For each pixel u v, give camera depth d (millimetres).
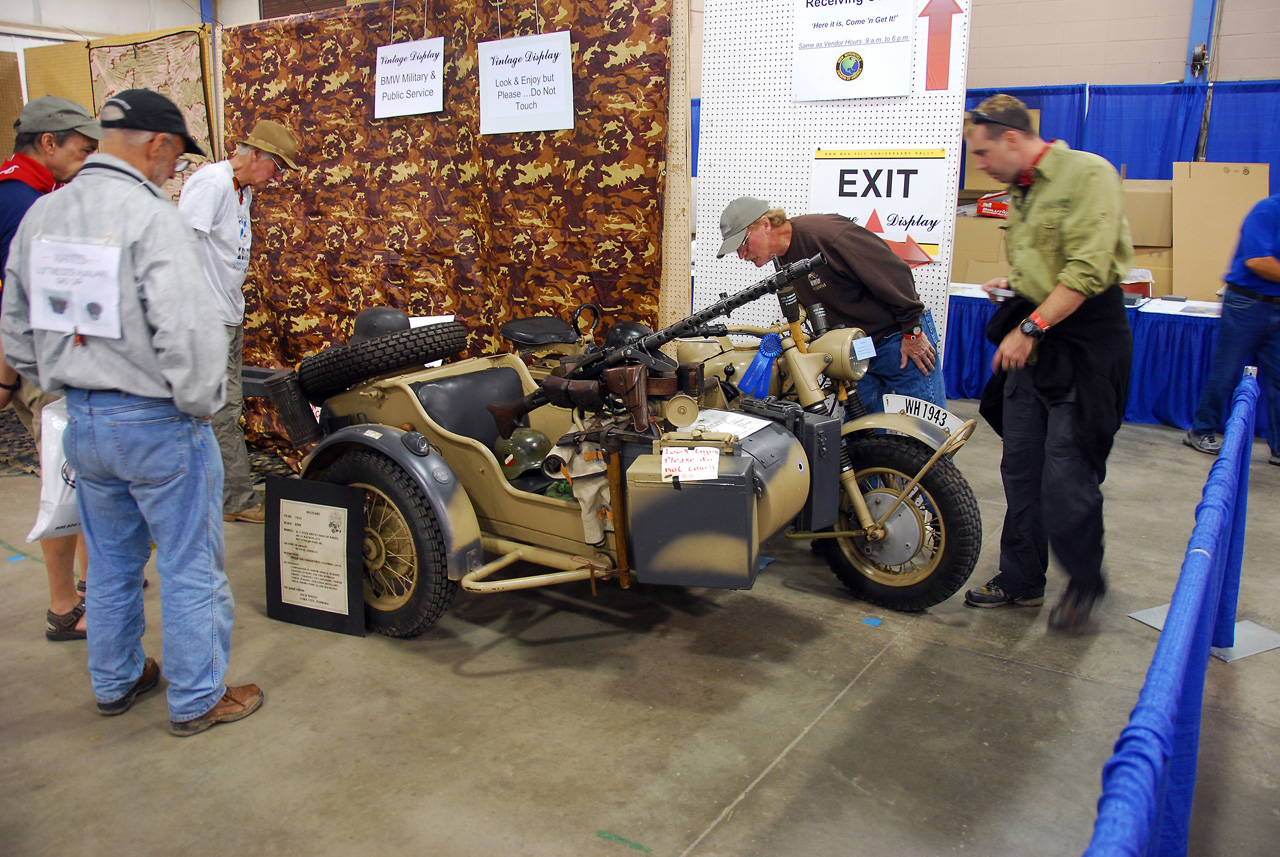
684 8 3383
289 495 2773
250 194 3561
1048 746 2154
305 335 4613
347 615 2740
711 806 1943
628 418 2494
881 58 3252
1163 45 6684
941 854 1797
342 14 4125
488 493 2791
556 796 1981
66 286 1912
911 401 2859
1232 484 1681
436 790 2010
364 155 4230
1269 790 2002
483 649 2676
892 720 2268
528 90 3678
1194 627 1125
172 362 1916
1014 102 2387
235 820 1921
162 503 2088
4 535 3592
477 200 3959
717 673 2518
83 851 1835
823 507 2674
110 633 2266
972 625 2787
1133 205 5906
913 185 3309
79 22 7496
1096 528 2545
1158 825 1054
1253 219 4129
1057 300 2342
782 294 2635
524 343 3078
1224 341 4379
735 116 3588
